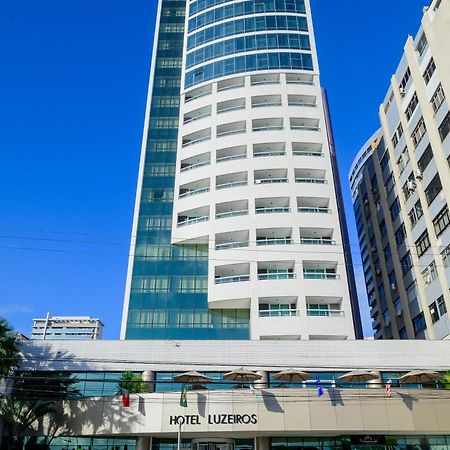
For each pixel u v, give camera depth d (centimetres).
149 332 4978
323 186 5312
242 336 4919
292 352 3959
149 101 6725
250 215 5169
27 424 3194
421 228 4838
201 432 3000
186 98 6475
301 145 5638
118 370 3859
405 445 3183
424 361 3888
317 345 3984
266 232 5159
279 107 5872
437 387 3641
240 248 5009
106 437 3341
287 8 6775
